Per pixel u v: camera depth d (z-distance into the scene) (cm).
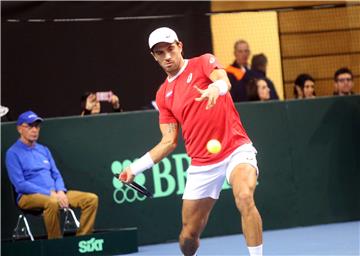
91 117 1870
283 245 1742
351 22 2258
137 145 1894
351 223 2039
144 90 2138
